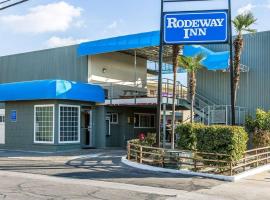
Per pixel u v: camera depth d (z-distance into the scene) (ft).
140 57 108.06
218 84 91.81
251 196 40.98
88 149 89.30
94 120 93.25
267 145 72.33
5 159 69.97
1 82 114.32
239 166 54.19
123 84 103.50
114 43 88.74
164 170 55.67
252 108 88.22
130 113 99.04
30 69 107.96
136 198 37.91
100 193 39.83
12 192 39.14
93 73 96.99
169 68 110.73
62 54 101.55
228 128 54.34
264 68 87.30
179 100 87.25
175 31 61.87
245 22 74.79
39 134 86.33
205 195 40.70
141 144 67.31
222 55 82.23
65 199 36.50
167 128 98.32
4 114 98.84
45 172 54.19
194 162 55.01
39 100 86.43
